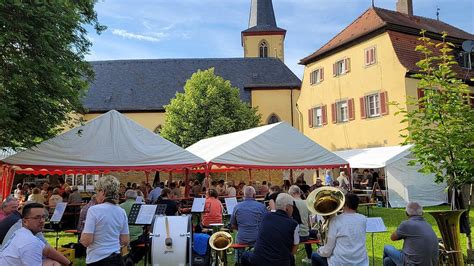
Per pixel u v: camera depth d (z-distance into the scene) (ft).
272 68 140.36
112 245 15.01
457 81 25.71
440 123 24.17
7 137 34.88
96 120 38.55
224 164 41.04
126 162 37.37
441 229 20.51
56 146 36.32
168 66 142.20
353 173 74.28
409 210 18.70
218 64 143.13
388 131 74.59
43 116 36.32
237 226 23.91
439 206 63.87
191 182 65.77
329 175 78.13
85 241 14.57
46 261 13.38
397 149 64.13
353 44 83.87
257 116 110.93
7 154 48.11
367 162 64.13
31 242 12.03
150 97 130.72
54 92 35.65
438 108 24.29
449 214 20.10
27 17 32.32
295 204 25.50
